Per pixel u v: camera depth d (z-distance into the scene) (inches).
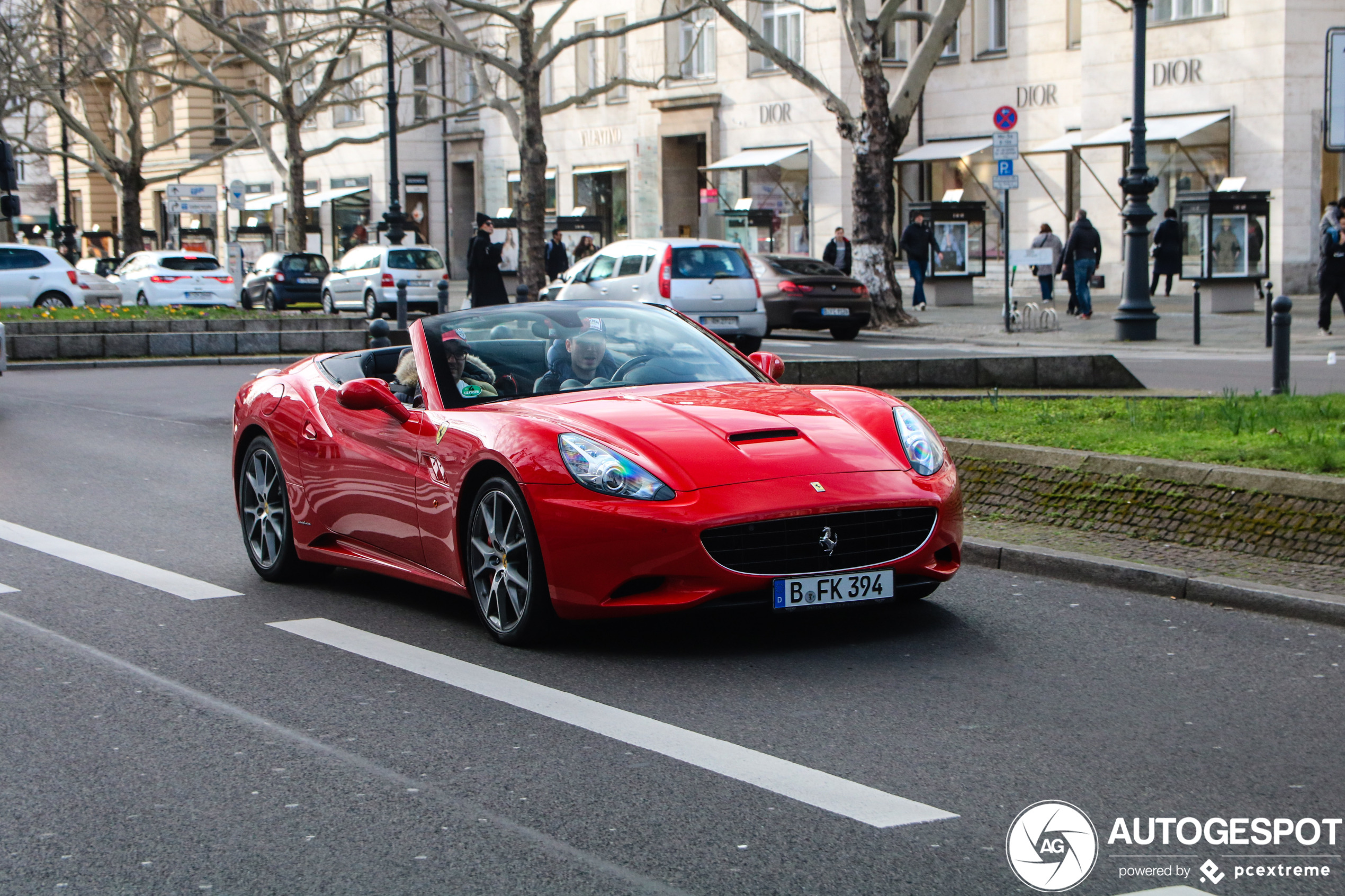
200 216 2623.0
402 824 164.1
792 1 1094.4
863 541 233.5
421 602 283.0
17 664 238.7
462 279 2241.6
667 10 1766.7
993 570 298.5
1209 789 171.3
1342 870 148.3
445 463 253.6
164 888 147.9
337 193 2274.9
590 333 281.1
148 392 723.4
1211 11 1262.3
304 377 309.4
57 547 343.9
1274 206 1230.3
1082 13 1346.0
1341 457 309.4
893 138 1078.4
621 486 227.0
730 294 908.0
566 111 1957.4
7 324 948.6
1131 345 865.5
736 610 229.8
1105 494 315.9
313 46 2172.7
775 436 240.7
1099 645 237.8
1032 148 1514.5
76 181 2891.2
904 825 160.6
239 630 260.7
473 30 1608.0
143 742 196.4
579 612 231.8
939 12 1061.1
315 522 291.9
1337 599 247.8
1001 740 190.1
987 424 410.6
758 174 1670.8
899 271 1615.4
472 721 202.8
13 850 159.0
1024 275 1486.2
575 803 169.3
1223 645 236.2
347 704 212.5
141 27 1982.0
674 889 144.6
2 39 1776.6
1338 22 1222.3
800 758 183.9
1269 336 816.3
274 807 170.7
